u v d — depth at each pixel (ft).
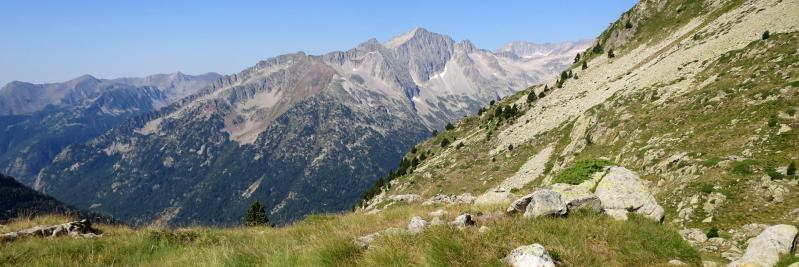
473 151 374.43
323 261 37.96
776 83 147.84
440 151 484.33
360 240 44.98
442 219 54.19
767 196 96.02
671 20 386.11
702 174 115.96
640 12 445.37
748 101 146.30
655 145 156.76
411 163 512.63
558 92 414.82
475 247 38.42
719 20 281.95
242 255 42.88
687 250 46.39
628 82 278.67
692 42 273.95
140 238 55.88
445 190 315.37
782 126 119.75
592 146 212.84
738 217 93.91
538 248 35.24
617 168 62.59
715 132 138.82
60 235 58.59
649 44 370.53
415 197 159.53
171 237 59.47
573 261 37.45
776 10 223.51
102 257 47.42
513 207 53.42
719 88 170.40
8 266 43.34
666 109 187.93
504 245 39.01
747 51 191.52
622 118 210.59
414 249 38.83
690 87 197.06
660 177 132.87
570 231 44.70
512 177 273.54
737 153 119.44
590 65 437.58
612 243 43.73
